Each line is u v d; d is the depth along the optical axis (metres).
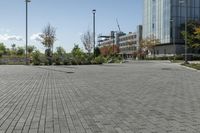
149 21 104.94
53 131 7.24
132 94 13.71
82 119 8.53
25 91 15.01
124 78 22.66
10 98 12.63
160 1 96.31
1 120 8.48
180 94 13.69
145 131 7.20
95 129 7.41
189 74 27.23
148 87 16.56
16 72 30.42
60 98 12.56
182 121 8.23
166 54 95.38
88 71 31.73
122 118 8.65
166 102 11.44
